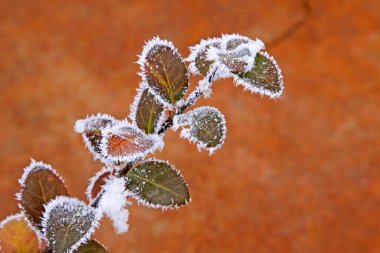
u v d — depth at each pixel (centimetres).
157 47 36
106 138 34
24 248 39
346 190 90
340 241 87
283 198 89
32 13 101
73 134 91
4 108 92
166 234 84
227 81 95
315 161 92
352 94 97
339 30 103
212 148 35
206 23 103
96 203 37
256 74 35
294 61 100
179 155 89
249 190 88
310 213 88
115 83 96
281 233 86
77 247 37
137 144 35
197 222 85
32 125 91
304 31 103
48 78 96
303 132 94
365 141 93
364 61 100
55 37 100
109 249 82
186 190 35
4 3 102
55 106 93
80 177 88
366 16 104
